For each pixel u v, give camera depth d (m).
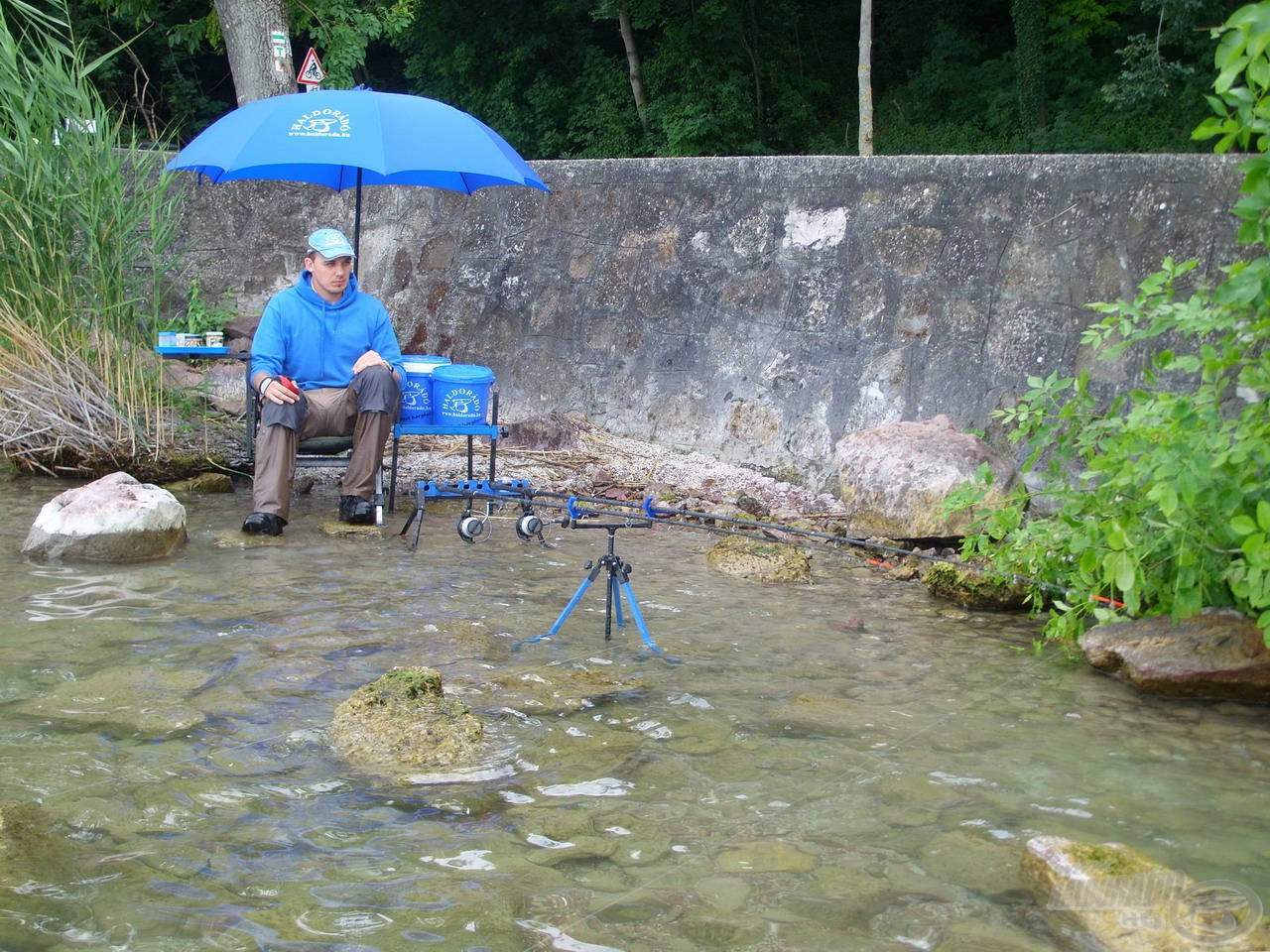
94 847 2.70
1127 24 21.75
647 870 2.68
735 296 7.27
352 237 8.41
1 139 6.68
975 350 6.44
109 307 6.89
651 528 6.11
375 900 2.51
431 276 8.24
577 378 7.72
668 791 3.08
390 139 6.03
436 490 5.30
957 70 22.80
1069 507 4.54
